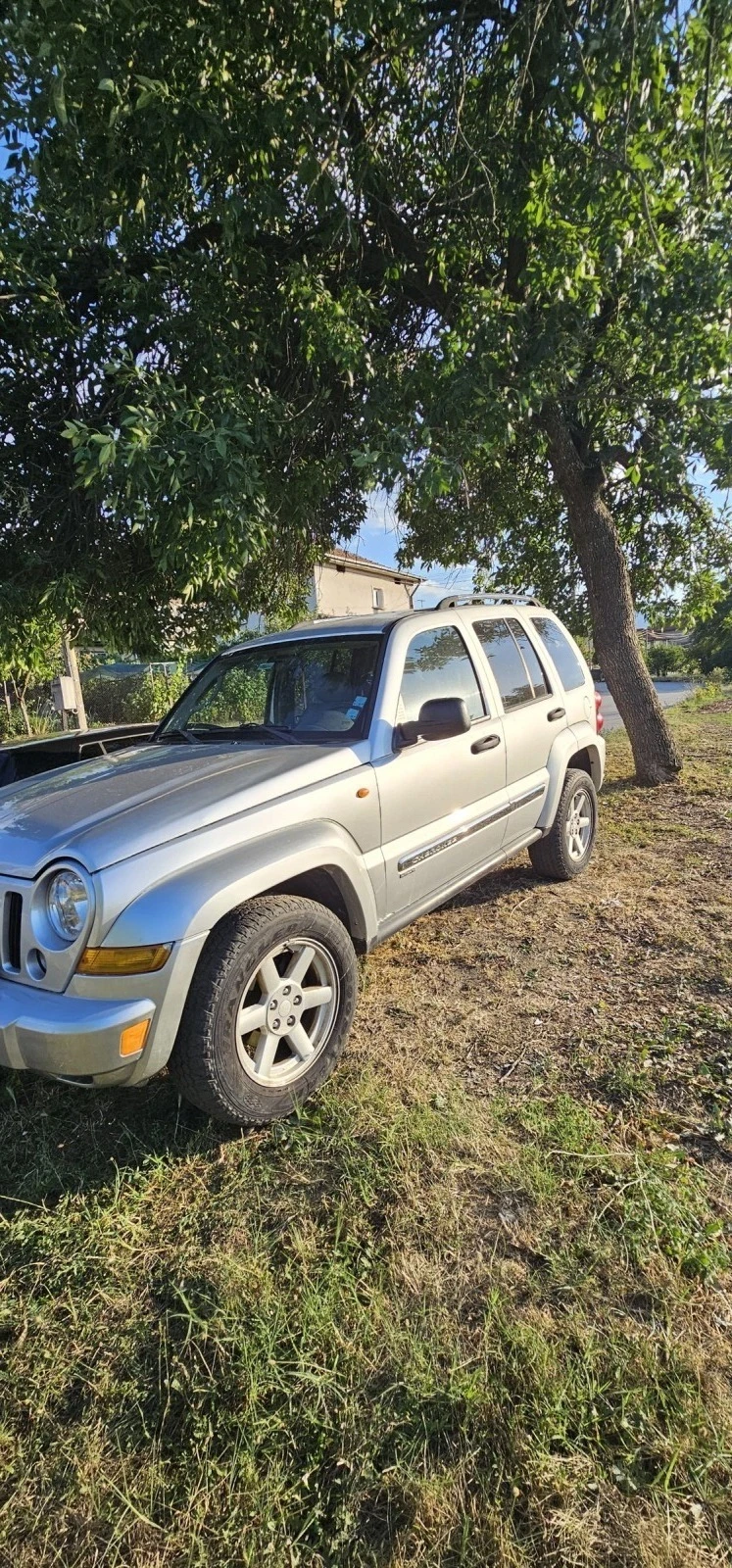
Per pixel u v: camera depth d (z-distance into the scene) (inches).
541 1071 119.0
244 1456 67.2
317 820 119.0
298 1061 113.6
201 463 166.4
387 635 149.3
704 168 180.9
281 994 109.7
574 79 169.8
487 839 165.9
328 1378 72.9
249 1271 85.6
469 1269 84.1
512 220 205.5
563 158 189.8
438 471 193.3
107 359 187.3
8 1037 96.7
